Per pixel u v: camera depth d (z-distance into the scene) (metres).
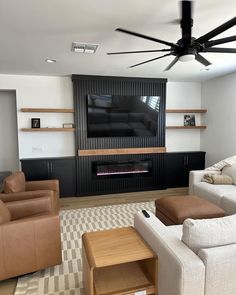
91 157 4.70
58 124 4.75
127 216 3.64
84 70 4.13
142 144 4.98
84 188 4.71
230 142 4.63
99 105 4.57
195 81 5.30
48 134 4.72
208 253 1.42
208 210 2.64
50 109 4.46
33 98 4.57
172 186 5.23
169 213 2.70
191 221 1.55
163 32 2.52
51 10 2.01
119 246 1.72
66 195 4.64
